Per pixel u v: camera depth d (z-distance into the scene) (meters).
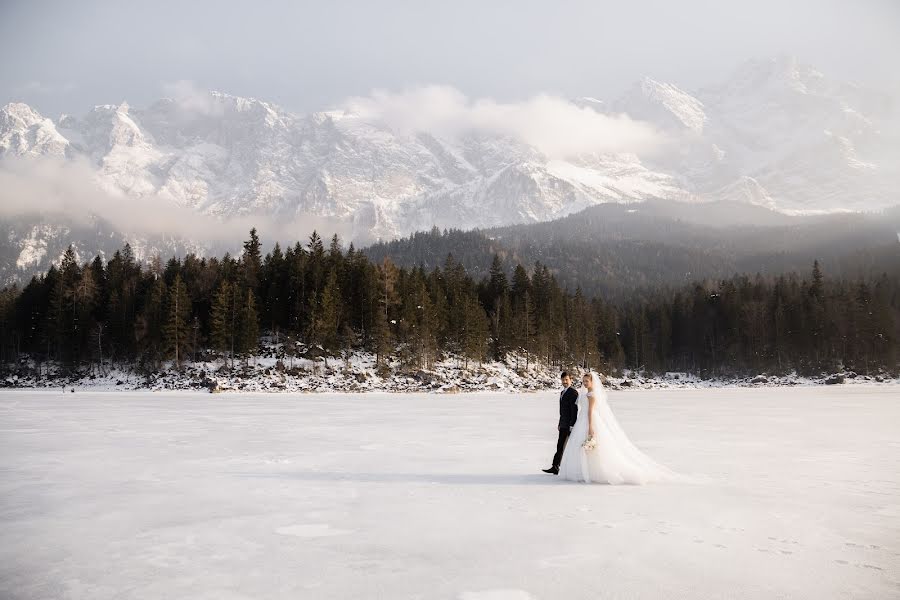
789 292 128.00
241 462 14.24
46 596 5.54
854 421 28.02
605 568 6.34
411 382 76.31
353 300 92.50
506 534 7.73
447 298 104.19
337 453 16.08
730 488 11.12
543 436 21.19
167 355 78.69
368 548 7.09
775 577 6.04
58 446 17.17
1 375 84.44
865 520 8.52
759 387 94.12
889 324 105.25
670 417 30.86
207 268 106.00
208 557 6.74
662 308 138.00
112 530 7.90
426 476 12.41
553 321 108.25
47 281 96.12
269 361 80.56
